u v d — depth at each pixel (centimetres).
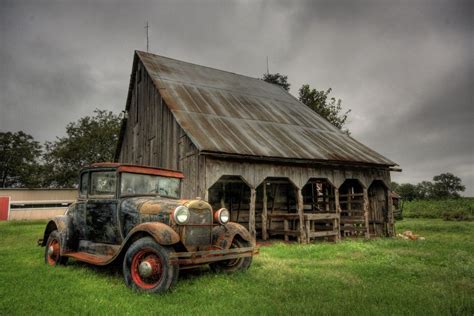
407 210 3803
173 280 501
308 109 2022
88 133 3638
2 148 4547
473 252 945
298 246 1068
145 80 1694
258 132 1341
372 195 1673
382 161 1523
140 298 473
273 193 1588
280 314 403
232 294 500
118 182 652
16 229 1708
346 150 1506
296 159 1206
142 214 598
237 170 1125
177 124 1296
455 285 558
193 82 1636
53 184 3928
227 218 654
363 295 484
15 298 467
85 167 734
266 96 1891
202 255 549
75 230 730
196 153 1124
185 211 563
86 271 654
